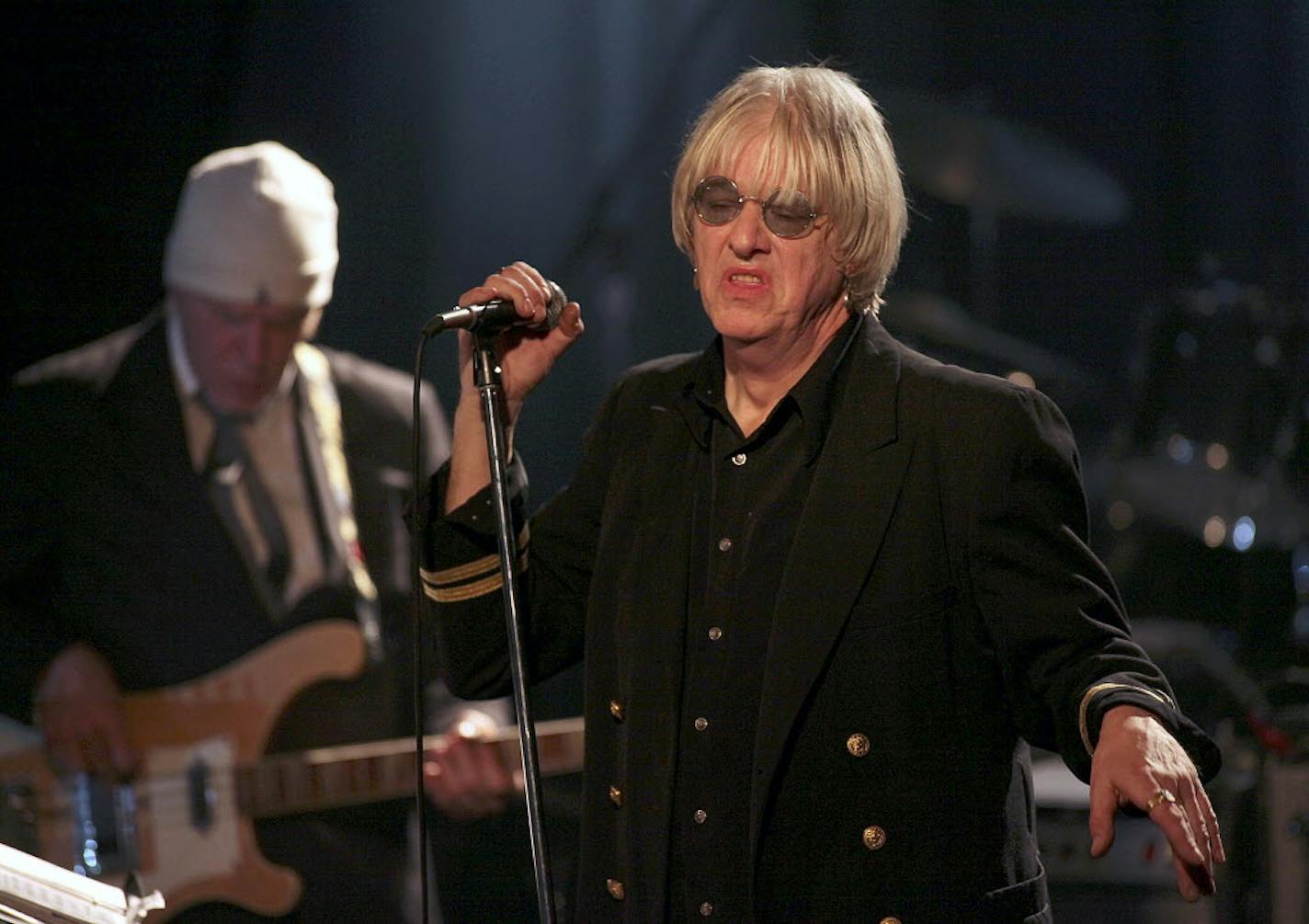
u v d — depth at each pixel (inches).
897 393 259.6
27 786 469.7
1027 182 837.2
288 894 477.4
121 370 501.4
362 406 521.3
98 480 493.4
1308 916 441.1
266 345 494.0
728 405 273.9
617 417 289.0
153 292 621.0
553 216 751.1
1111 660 237.6
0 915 207.3
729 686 249.8
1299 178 909.8
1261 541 652.1
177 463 496.4
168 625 488.7
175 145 626.5
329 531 502.6
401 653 508.7
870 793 242.8
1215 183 917.8
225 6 627.8
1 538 487.8
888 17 877.8
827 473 254.2
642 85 771.4
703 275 263.7
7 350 602.5
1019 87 913.5
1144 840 430.3
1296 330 699.4
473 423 286.8
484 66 730.8
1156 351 708.7
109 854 469.7
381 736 498.0
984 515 246.1
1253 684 541.0
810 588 246.5
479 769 470.9
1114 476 689.6
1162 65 916.6
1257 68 912.9
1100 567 250.4
